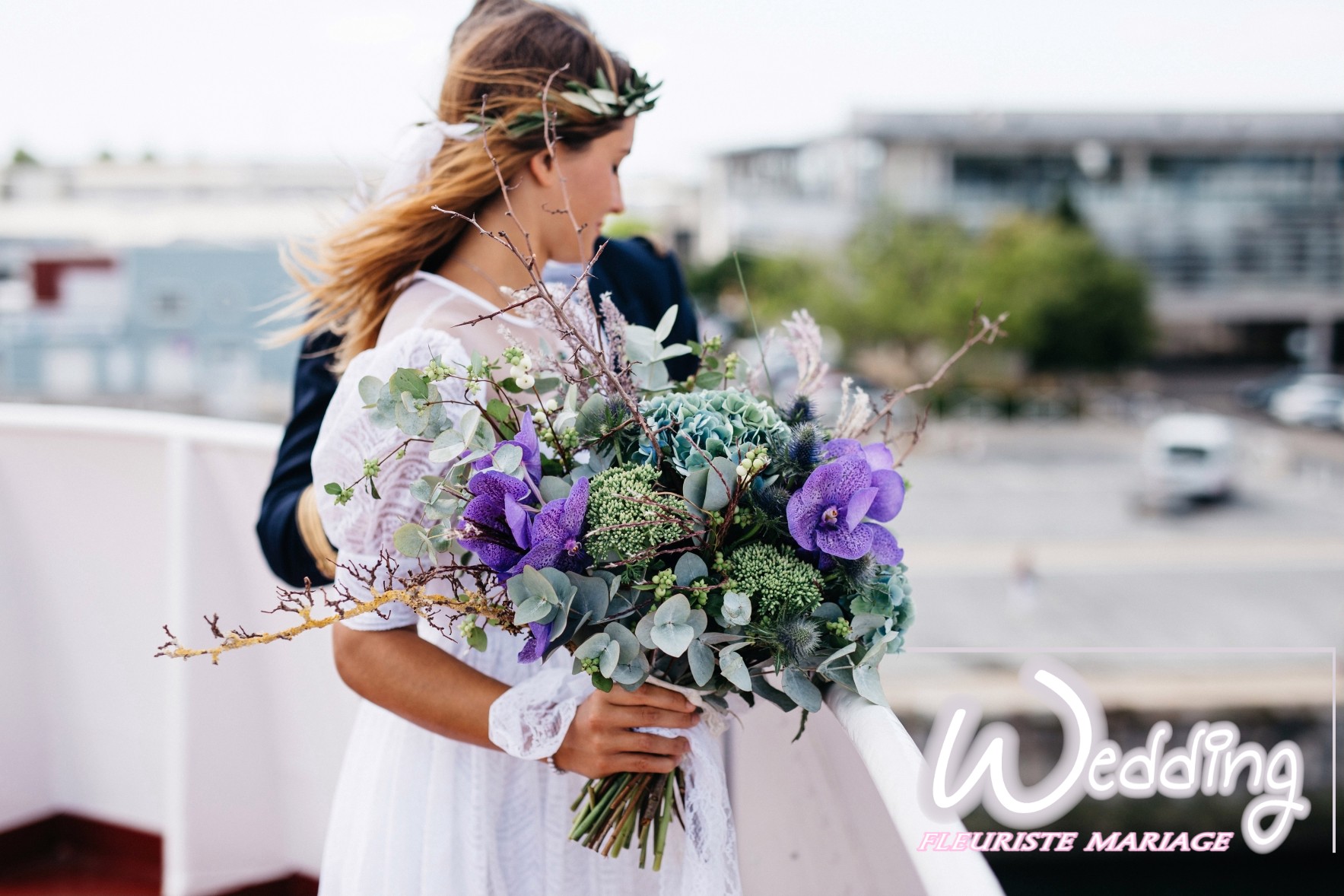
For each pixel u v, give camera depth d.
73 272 28.95
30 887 1.84
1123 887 11.40
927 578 22.98
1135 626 19.81
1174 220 41.03
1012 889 11.48
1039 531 26.17
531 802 1.05
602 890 1.07
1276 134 40.12
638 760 0.94
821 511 0.85
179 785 1.72
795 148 44.59
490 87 1.07
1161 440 28.55
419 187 1.08
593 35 1.11
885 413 1.00
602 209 1.12
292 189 28.44
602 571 0.87
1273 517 27.06
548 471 0.93
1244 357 41.59
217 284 28.28
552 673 0.98
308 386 1.28
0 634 1.88
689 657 0.86
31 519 1.89
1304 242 40.94
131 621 1.86
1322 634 19.19
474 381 0.90
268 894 1.78
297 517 1.18
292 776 1.78
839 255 38.12
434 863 1.01
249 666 1.76
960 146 40.50
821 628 0.87
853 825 1.26
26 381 28.86
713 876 0.96
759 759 1.27
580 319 1.01
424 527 0.95
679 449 0.89
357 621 0.96
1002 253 37.25
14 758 1.90
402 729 1.05
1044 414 36.72
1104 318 36.91
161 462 1.80
